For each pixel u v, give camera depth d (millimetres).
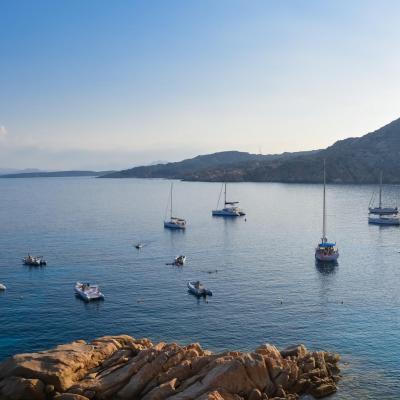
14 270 96000
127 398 41531
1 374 42750
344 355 53719
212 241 129875
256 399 41188
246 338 59125
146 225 162750
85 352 45406
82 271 94625
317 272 92250
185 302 73438
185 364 43906
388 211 175000
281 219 175750
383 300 73812
